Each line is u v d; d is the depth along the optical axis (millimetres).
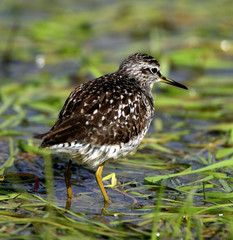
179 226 8961
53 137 9219
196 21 22672
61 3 24906
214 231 8969
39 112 15266
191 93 16688
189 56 18812
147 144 13180
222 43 20203
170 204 10000
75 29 21484
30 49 19734
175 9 24047
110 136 9953
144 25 22250
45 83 16875
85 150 9758
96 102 10000
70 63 18844
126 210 9812
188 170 11180
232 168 11695
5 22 21922
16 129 13844
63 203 10062
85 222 9203
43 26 21172
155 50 18922
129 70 12203
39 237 8539
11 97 15461
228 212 9586
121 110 10180
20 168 11633
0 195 10180
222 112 15328
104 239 8586
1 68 18203
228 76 18109
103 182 11188
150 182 10930
